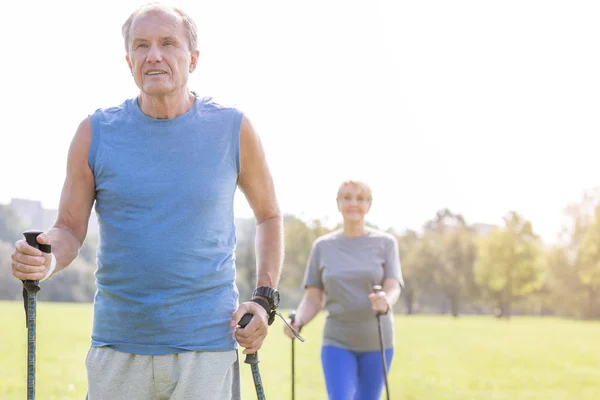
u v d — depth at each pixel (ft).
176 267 9.93
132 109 10.39
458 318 220.43
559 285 261.03
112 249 10.07
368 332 19.94
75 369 44.86
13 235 212.23
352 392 19.53
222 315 10.27
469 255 283.59
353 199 20.54
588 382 49.16
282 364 54.54
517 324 159.12
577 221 257.34
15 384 36.83
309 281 21.01
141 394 10.12
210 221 10.18
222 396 10.25
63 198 10.41
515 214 244.22
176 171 10.08
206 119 10.42
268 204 11.23
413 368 56.80
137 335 10.02
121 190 10.03
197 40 10.64
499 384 47.32
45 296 215.51
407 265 288.71
